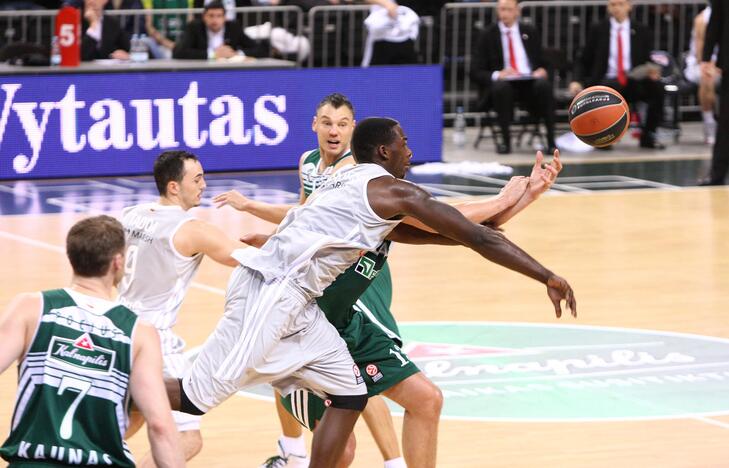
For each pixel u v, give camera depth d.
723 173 22.22
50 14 25.12
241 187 21.73
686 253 16.73
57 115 22.36
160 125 22.98
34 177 22.44
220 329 7.52
